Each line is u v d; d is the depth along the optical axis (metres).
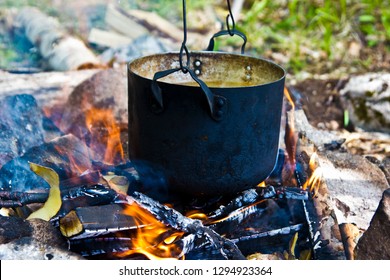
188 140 1.74
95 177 2.10
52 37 4.06
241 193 1.99
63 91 3.00
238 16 4.72
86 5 5.00
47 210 1.93
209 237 1.83
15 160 2.19
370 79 3.39
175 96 1.71
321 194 2.15
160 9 5.19
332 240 1.97
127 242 1.86
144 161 1.85
